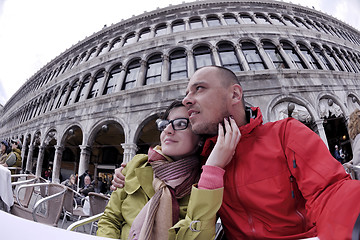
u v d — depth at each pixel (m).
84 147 9.97
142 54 11.75
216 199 0.77
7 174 2.49
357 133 2.80
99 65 12.99
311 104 8.60
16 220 0.57
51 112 13.10
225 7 13.73
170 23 13.20
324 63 11.53
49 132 12.66
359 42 17.45
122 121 9.67
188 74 9.90
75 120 11.23
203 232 0.76
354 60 13.71
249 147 0.98
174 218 0.93
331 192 0.61
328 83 9.40
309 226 0.83
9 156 5.02
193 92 1.02
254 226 0.88
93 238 0.54
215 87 0.98
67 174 15.12
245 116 1.09
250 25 11.55
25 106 19.67
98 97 10.83
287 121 0.99
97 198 3.31
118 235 1.29
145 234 0.77
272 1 14.67
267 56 10.24
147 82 10.82
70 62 16.59
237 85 1.04
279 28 11.84
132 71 11.70
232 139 0.86
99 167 14.06
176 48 11.20
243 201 0.90
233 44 10.80
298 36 11.88
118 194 1.40
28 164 13.72
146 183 1.21
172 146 1.09
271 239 0.83
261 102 8.49
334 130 11.85
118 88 10.91
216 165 0.83
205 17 13.02
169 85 9.55
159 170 1.06
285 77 9.06
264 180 0.88
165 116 1.28
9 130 19.77
